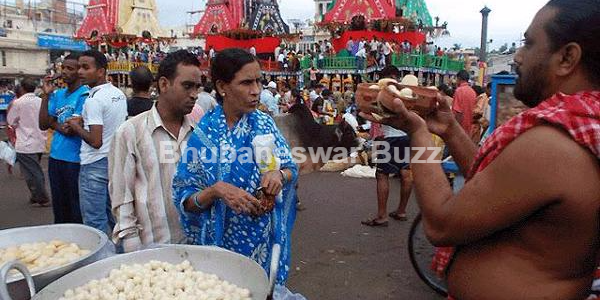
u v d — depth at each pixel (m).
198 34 29.78
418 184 1.30
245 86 2.03
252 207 1.92
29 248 2.14
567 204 1.09
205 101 4.44
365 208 6.36
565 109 1.12
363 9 21.02
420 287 3.90
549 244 1.16
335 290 3.83
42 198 6.62
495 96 4.01
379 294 3.77
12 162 7.86
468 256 1.30
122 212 2.39
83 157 3.64
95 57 3.82
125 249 2.38
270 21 29.02
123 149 2.39
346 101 15.25
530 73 1.24
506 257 1.22
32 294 1.57
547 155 1.08
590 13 1.13
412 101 1.46
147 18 34.34
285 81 21.97
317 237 5.13
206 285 1.80
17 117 6.39
